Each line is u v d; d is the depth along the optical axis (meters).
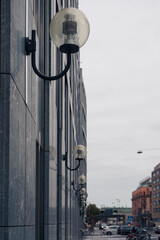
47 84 7.64
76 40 4.13
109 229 65.31
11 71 3.37
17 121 3.65
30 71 4.76
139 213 55.75
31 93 4.84
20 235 3.70
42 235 7.22
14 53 3.54
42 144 7.24
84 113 70.81
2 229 3.14
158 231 70.12
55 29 4.13
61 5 13.71
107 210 130.12
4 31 3.36
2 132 3.27
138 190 177.75
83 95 68.06
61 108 13.31
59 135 12.17
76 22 4.12
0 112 3.29
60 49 4.21
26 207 4.16
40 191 7.24
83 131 64.44
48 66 8.07
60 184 11.75
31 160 4.69
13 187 3.38
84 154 14.80
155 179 145.75
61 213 11.58
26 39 4.27
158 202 139.62
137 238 29.75
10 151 3.28
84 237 52.19
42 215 7.29
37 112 6.16
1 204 3.17
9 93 3.31
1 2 3.39
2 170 3.22
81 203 42.12
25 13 4.38
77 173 36.03
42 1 7.75
